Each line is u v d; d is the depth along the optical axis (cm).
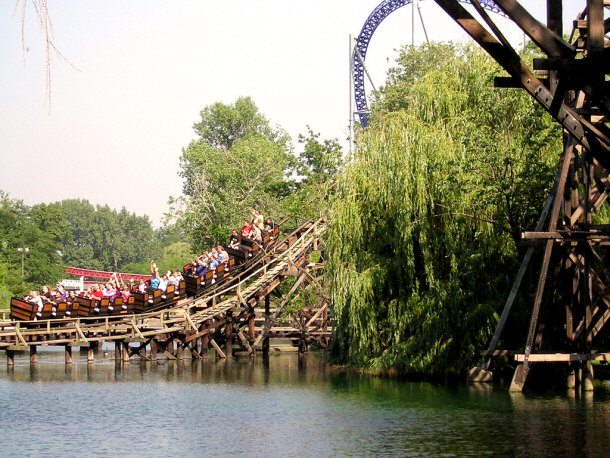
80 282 11819
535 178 2638
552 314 2647
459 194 2744
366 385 2755
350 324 2928
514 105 2792
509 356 2712
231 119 9862
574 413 2048
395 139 2867
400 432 1862
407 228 2770
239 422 2056
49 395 2612
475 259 2692
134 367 3675
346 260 2978
